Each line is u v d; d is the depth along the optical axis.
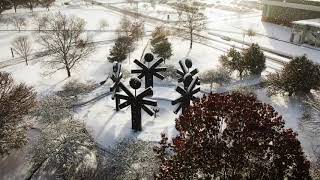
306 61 46.72
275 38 76.94
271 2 88.75
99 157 34.12
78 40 63.59
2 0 87.56
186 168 20.88
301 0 84.19
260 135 19.92
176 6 102.62
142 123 40.66
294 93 47.66
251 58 52.31
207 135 21.03
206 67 57.38
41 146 33.16
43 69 56.00
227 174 20.84
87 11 96.50
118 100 42.47
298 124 40.62
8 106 34.09
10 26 78.69
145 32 78.06
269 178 19.73
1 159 35.00
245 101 21.53
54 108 38.38
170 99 45.75
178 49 66.56
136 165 29.86
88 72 54.94
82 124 36.47
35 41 69.25
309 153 35.22
